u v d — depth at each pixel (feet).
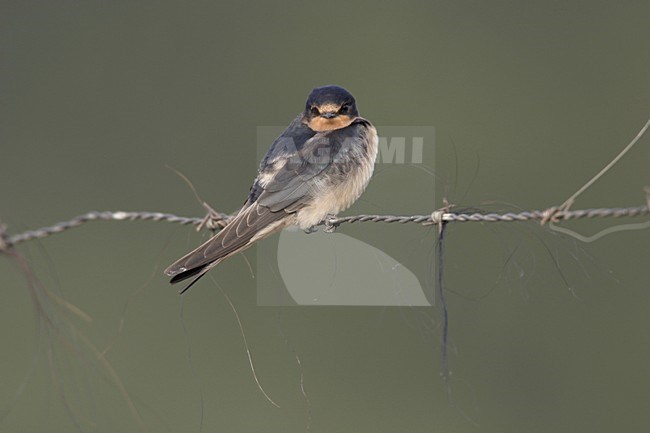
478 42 53.47
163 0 52.26
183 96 52.01
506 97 51.75
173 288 40.19
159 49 51.55
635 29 52.95
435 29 54.08
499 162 49.80
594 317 38.37
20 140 50.62
